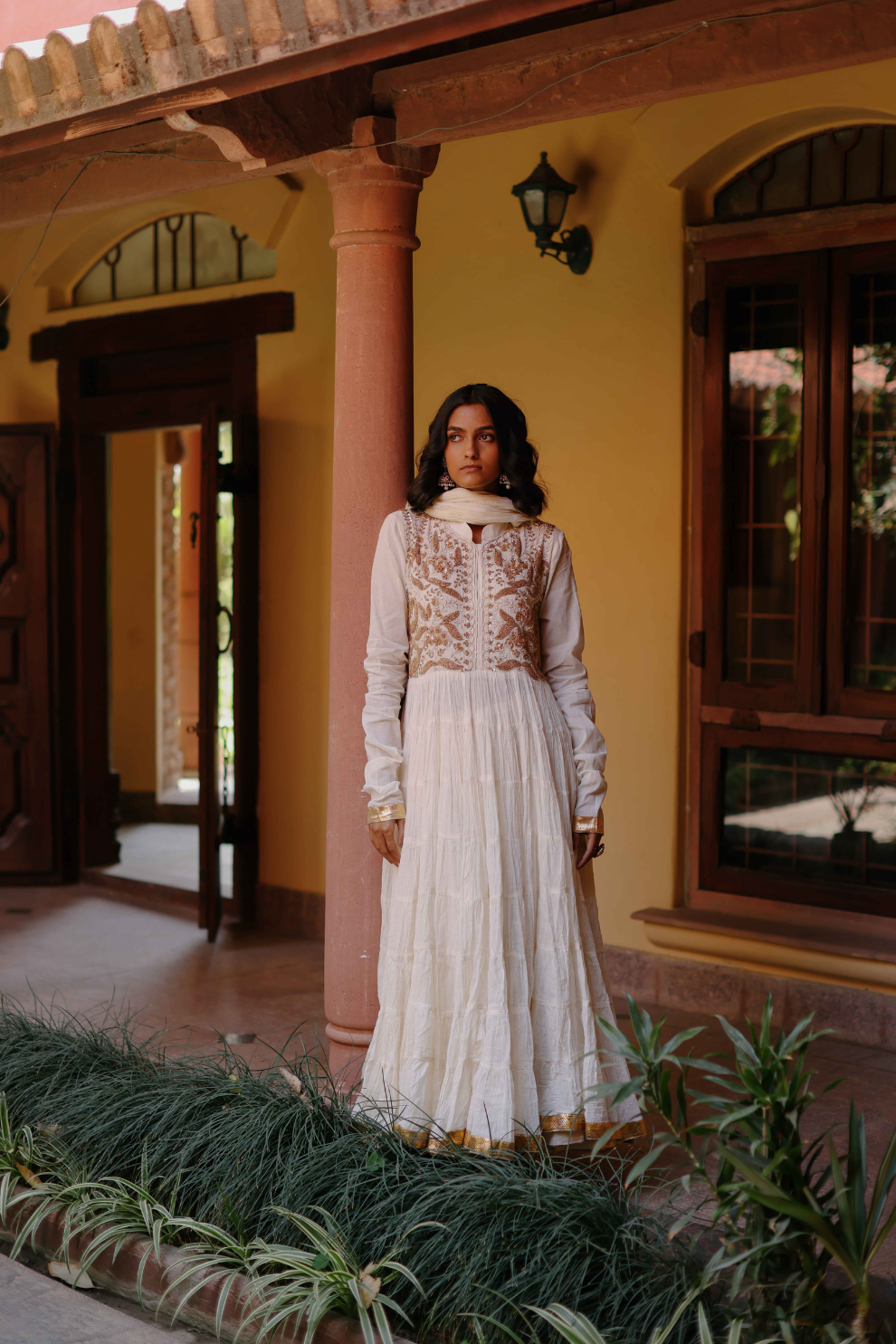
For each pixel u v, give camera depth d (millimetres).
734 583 4703
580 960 3105
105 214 6430
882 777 4398
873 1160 3311
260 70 2930
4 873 6992
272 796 6047
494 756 3074
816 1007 4379
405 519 3244
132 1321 2797
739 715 4645
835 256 4383
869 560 4414
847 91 4164
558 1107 3047
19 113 3330
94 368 6910
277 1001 4848
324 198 5727
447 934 3066
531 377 5098
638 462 4820
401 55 3512
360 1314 2541
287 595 5965
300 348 5883
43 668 6965
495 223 5168
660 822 4805
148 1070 3576
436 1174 2855
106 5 3494
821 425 4426
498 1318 2506
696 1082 3930
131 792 8898
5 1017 3990
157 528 8844
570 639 3299
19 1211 3191
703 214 4707
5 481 6930
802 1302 2273
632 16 3100
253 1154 3018
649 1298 2479
